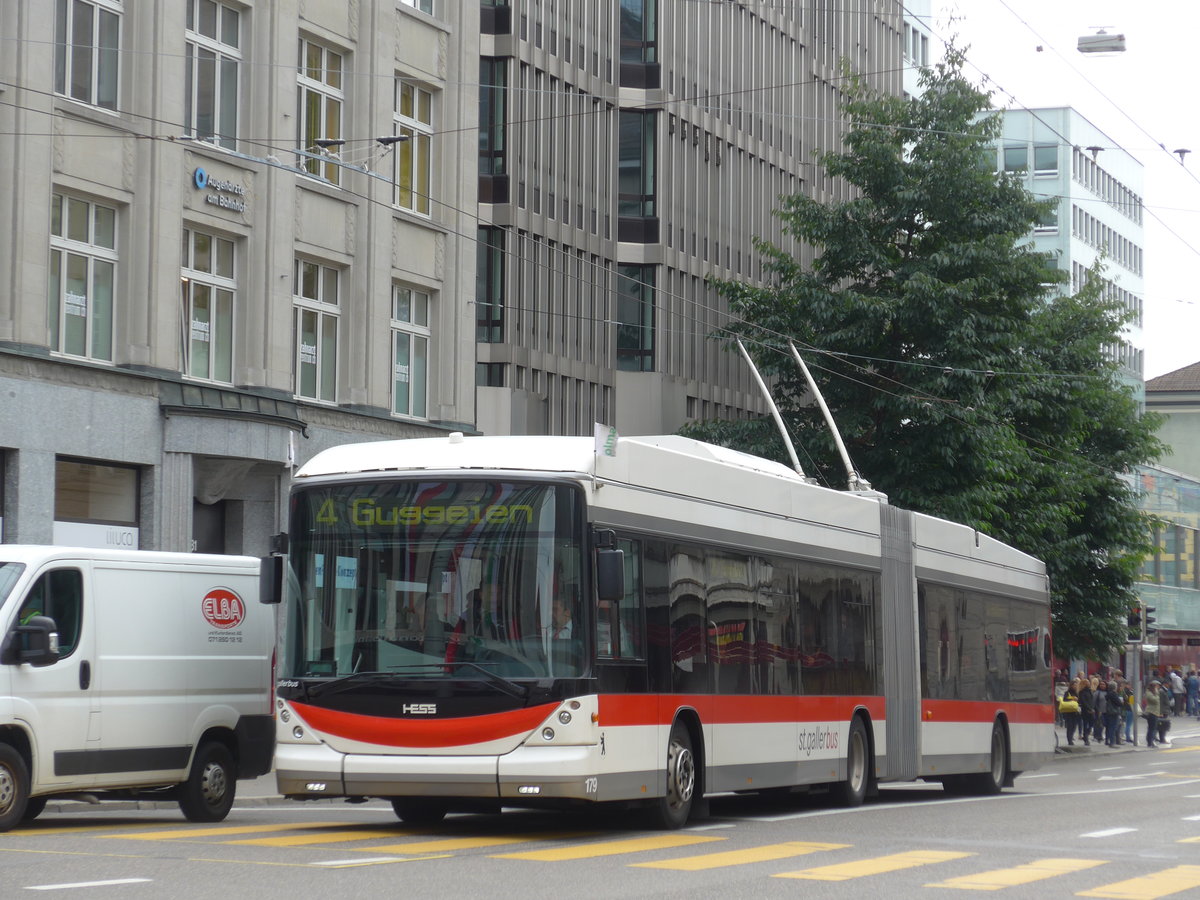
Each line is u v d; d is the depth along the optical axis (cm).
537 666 1445
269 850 1294
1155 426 4719
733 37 5772
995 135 4088
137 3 2828
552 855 1309
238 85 3067
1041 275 4012
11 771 1485
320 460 1551
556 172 4953
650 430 5241
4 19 2600
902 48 7244
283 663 1502
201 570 1723
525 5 4800
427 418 3556
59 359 2664
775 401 4162
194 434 2886
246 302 3058
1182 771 3628
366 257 3334
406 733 1450
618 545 1523
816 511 2020
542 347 4866
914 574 2333
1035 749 2825
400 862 1222
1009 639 2741
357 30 3322
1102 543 4681
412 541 1488
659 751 1568
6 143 2595
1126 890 1185
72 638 1564
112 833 1461
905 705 2255
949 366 3878
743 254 5816
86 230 2770
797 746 1897
